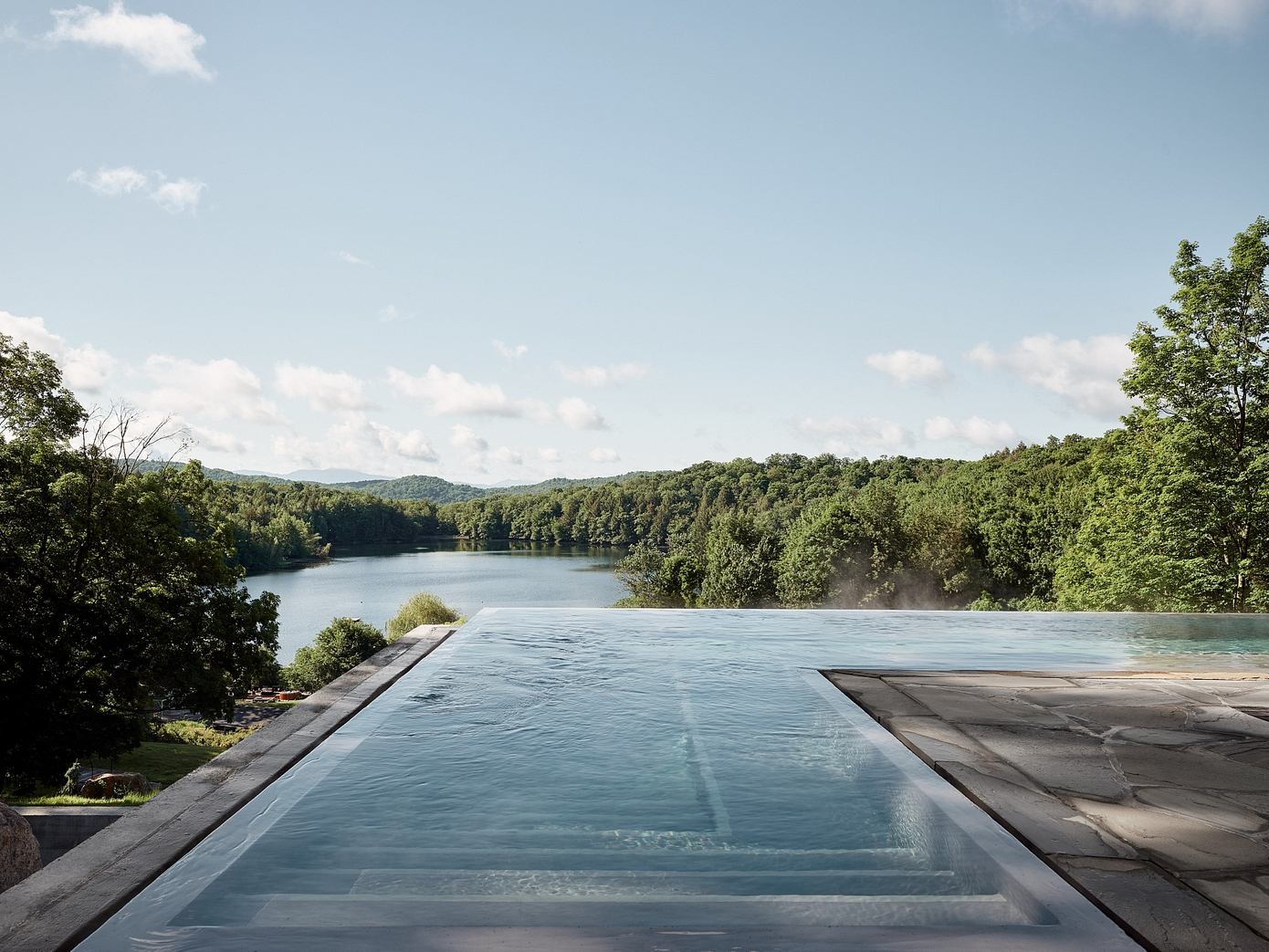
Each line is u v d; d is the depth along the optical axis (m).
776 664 5.14
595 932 1.63
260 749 3.04
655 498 137.00
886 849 2.14
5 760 17.22
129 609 18.25
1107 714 3.64
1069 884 1.87
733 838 2.22
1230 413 18.25
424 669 4.90
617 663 5.16
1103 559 22.86
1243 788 2.57
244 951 1.55
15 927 1.63
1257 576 17.66
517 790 2.66
